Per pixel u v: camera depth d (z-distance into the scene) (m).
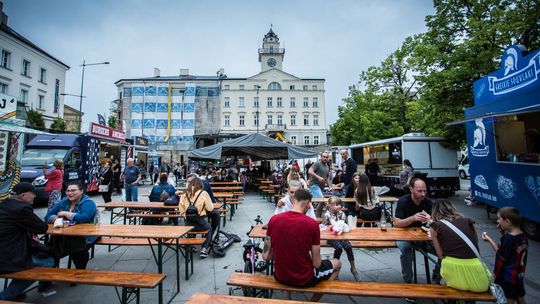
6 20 29.27
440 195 14.53
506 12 11.62
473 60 12.16
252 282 3.06
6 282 3.77
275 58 60.22
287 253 2.95
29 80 29.58
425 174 11.90
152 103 51.84
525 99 6.75
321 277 3.09
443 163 13.78
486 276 2.86
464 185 19.38
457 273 2.91
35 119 22.19
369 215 5.72
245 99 55.19
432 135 14.80
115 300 3.69
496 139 7.62
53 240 4.11
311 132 55.75
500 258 3.29
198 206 5.43
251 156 18.31
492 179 7.79
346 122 29.72
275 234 3.05
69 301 3.65
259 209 10.77
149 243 4.81
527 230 6.55
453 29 13.98
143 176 24.53
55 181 8.13
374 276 4.55
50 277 3.16
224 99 54.97
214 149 11.49
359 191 5.85
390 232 4.11
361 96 28.66
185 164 26.00
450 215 3.18
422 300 3.71
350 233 4.08
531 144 6.83
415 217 4.01
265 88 55.75
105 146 16.33
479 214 9.29
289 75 56.25
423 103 14.59
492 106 7.92
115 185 16.20
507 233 3.32
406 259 4.04
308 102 56.28
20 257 3.36
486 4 12.45
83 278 3.14
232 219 8.93
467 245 2.96
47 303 3.60
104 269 4.86
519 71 7.05
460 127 12.84
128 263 5.15
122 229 4.16
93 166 14.48
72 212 4.56
